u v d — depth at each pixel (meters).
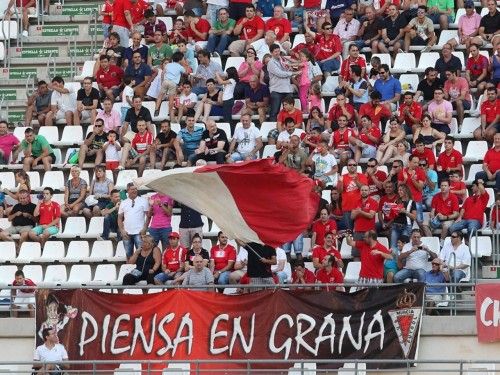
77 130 73.00
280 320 58.69
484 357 57.94
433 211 64.19
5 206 68.94
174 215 66.50
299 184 58.09
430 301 58.91
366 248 61.03
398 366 57.75
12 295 60.28
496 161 66.56
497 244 62.72
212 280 61.25
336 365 57.84
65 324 59.34
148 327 59.16
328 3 77.00
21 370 58.25
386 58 74.31
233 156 68.56
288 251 63.56
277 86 71.38
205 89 73.25
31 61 79.50
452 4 76.44
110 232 66.75
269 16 78.19
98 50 79.81
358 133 68.69
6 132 72.25
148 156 69.88
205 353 58.81
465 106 70.81
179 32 76.25
